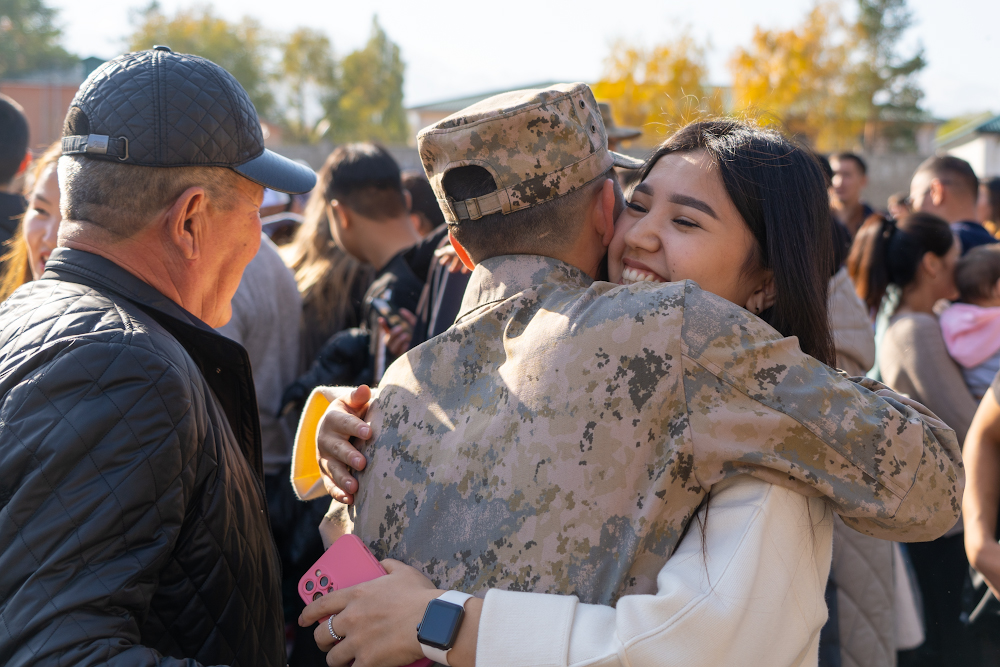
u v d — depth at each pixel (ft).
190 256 4.04
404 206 9.43
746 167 3.68
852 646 7.56
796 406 3.14
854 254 10.29
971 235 13.11
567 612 3.00
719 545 3.10
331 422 4.04
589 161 3.77
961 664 7.06
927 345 8.88
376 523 3.63
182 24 188.65
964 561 8.45
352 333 8.74
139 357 3.33
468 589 3.24
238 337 8.02
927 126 158.81
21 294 3.78
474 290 3.86
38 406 3.14
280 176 4.31
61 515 3.03
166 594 3.53
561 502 3.16
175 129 3.84
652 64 106.52
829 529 3.50
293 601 8.16
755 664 3.04
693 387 3.18
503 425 3.33
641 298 3.31
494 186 3.71
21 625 2.91
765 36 107.24
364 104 196.13
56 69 181.37
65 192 3.93
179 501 3.35
